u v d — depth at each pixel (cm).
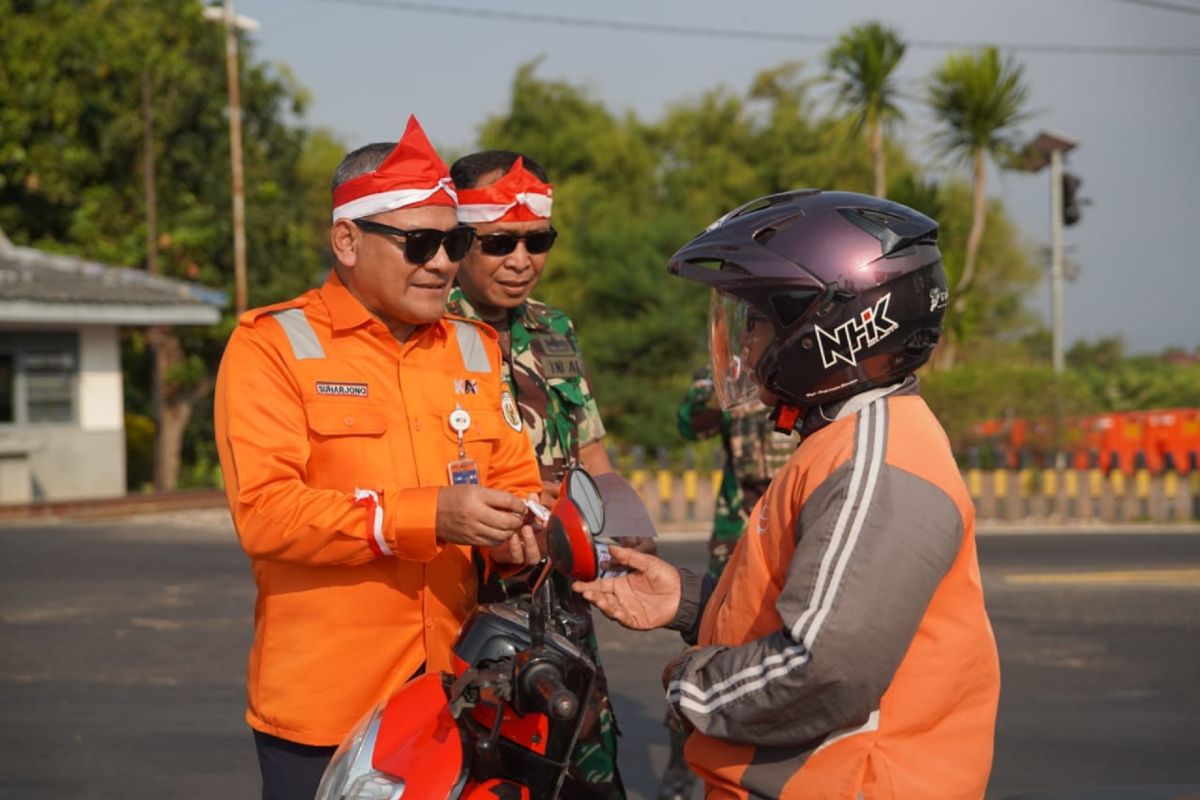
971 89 2531
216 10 2959
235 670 809
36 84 2689
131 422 2556
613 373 2566
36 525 1733
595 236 2772
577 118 3972
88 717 691
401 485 315
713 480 1739
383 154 317
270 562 312
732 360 259
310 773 313
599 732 364
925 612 233
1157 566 1288
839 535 229
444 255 314
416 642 314
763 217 252
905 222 246
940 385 1925
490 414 333
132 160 2873
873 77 2583
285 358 311
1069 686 773
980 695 241
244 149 2997
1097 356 5778
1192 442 1964
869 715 235
